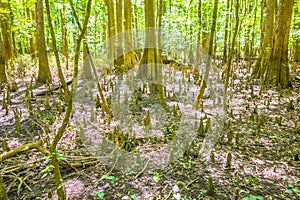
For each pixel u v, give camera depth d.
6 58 10.09
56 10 9.70
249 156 3.65
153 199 2.69
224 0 11.88
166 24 9.27
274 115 5.38
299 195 2.79
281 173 3.22
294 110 5.70
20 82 8.52
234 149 3.86
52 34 3.37
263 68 8.21
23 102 6.12
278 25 7.62
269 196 2.77
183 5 11.36
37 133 4.35
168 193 2.83
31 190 2.86
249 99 6.60
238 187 2.94
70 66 10.90
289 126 4.77
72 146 3.80
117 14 9.84
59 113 5.09
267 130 4.59
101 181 3.05
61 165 3.29
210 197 2.76
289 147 3.92
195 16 10.31
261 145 3.99
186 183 3.02
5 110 5.58
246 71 10.33
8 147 3.57
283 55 7.77
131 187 2.94
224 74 8.88
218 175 3.18
